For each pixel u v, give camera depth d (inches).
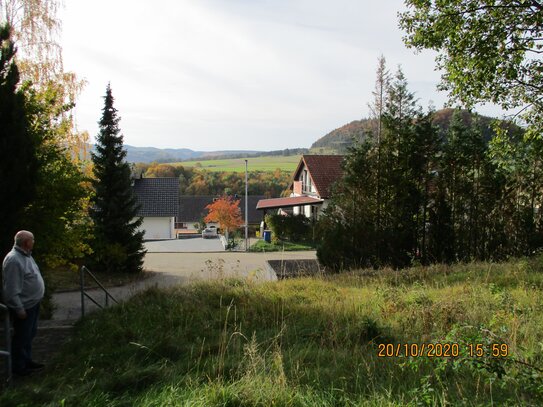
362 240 637.9
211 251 1091.9
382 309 253.9
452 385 144.6
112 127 706.8
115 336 235.6
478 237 695.1
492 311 231.5
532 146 501.7
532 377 123.6
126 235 700.0
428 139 663.1
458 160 677.9
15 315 196.9
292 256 967.6
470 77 466.3
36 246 321.1
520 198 681.0
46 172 338.0
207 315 269.4
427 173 685.3
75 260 661.3
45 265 358.9
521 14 448.1
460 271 422.6
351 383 153.0
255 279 418.0
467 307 242.1
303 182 1579.7
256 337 220.7
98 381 167.9
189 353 199.2
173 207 1797.5
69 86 692.1
